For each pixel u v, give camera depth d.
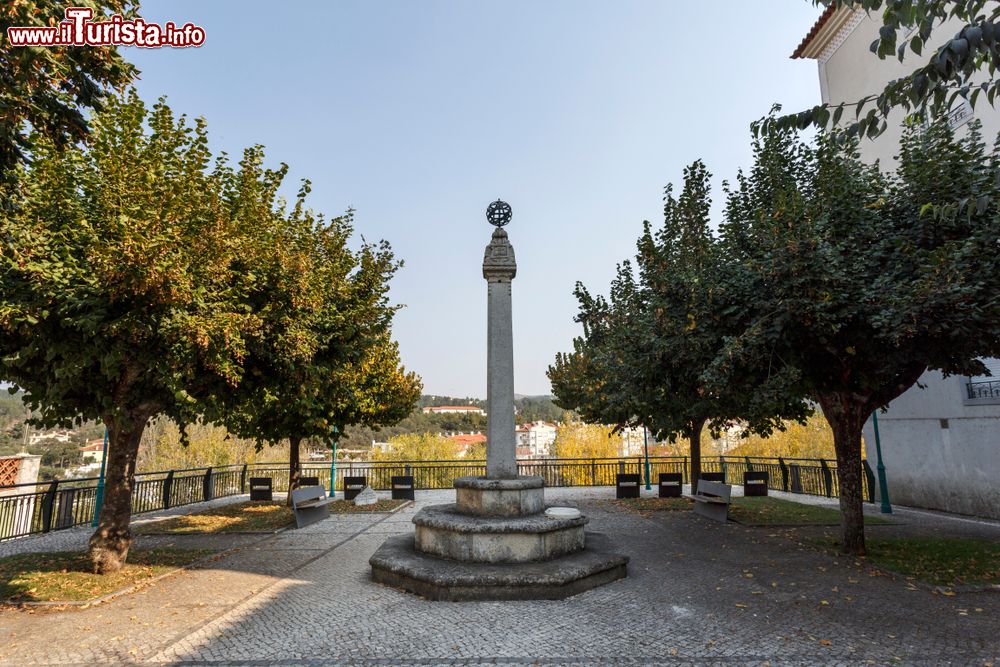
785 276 7.34
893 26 3.82
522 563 6.88
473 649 4.93
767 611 5.87
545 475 20.23
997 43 3.33
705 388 8.27
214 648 5.02
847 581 6.98
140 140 7.06
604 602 6.23
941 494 13.20
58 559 8.55
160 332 6.29
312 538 10.52
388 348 16.27
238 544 9.95
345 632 5.38
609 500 15.55
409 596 6.53
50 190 6.47
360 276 12.32
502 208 8.98
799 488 16.92
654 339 9.22
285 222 8.92
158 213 6.29
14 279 6.13
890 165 14.59
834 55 16.84
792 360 7.89
